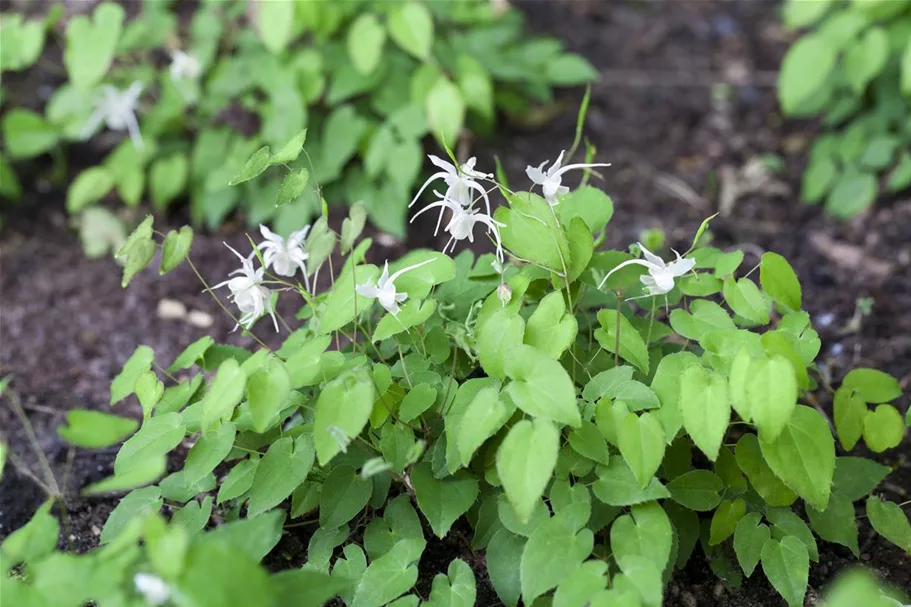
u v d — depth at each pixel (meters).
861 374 0.82
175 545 0.67
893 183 1.09
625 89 1.34
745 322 0.84
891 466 0.90
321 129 1.11
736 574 0.82
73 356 1.01
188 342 1.02
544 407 0.73
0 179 1.13
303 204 1.07
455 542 0.84
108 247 1.11
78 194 1.09
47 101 1.27
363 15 1.08
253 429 0.80
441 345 0.82
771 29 1.44
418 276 0.80
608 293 0.85
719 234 1.10
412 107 1.06
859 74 1.09
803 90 1.10
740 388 0.74
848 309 1.02
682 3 1.52
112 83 1.15
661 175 1.19
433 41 1.14
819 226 1.10
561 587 0.73
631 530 0.75
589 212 0.83
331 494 0.79
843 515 0.81
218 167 1.10
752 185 1.17
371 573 0.77
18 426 0.95
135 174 1.10
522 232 0.79
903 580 0.83
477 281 0.85
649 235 0.93
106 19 1.06
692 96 1.32
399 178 1.05
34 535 0.74
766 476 0.79
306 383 0.76
